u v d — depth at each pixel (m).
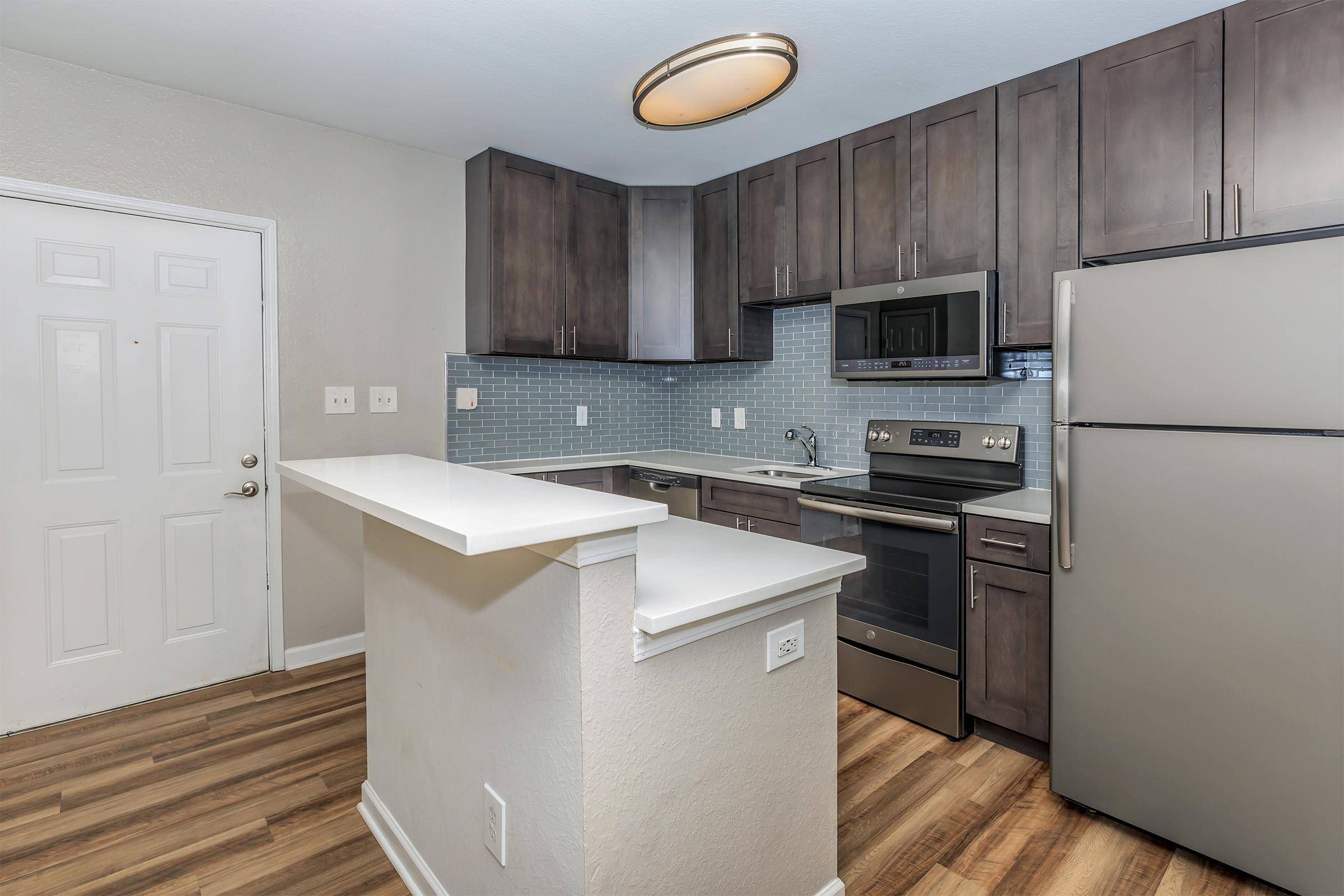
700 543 1.63
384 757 1.86
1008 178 2.45
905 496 2.57
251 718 2.53
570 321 3.51
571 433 3.97
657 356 3.76
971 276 2.49
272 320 2.86
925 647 2.48
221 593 2.82
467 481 1.50
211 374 2.75
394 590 1.76
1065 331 1.88
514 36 2.21
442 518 1.03
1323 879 1.56
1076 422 1.89
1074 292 1.87
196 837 1.86
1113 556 1.84
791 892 1.49
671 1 2.01
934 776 2.19
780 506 3.04
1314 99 1.81
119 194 2.50
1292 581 1.56
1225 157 1.96
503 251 3.26
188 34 2.21
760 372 3.87
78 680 2.52
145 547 2.64
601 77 2.50
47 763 2.21
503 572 1.27
